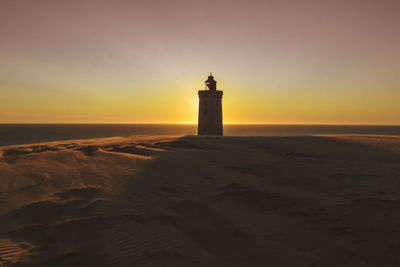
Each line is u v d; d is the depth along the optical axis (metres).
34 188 10.08
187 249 5.55
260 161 13.42
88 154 16.73
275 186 9.36
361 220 6.29
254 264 4.87
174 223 6.91
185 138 24.86
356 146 16.67
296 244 5.51
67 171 12.54
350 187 8.67
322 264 4.73
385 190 8.16
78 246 5.80
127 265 4.99
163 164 13.59
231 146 18.58
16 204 8.46
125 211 7.74
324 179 9.71
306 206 7.40
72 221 7.11
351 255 4.95
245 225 6.57
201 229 6.50
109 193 9.40
